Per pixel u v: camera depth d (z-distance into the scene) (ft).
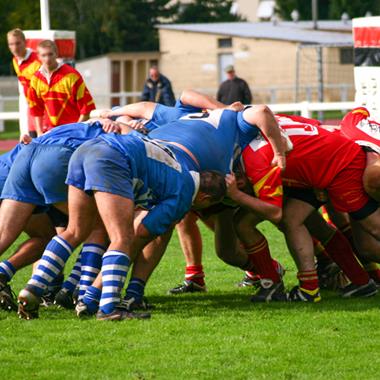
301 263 80.74
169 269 101.04
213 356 61.52
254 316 73.56
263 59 443.32
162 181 71.31
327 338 66.28
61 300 77.71
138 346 63.87
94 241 76.23
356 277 83.61
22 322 71.61
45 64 124.06
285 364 59.93
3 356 61.72
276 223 77.77
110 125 77.20
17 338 66.28
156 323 70.38
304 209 80.59
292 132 79.46
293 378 57.16
